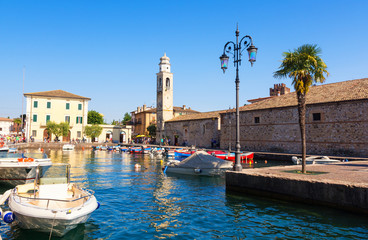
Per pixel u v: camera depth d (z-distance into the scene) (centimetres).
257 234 909
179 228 979
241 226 989
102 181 2034
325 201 1124
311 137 3659
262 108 4372
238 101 1608
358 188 1023
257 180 1406
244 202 1323
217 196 1490
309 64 1498
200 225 1009
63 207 943
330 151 3428
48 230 904
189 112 8806
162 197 1484
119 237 896
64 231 892
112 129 8244
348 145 3244
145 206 1290
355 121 3197
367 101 3089
